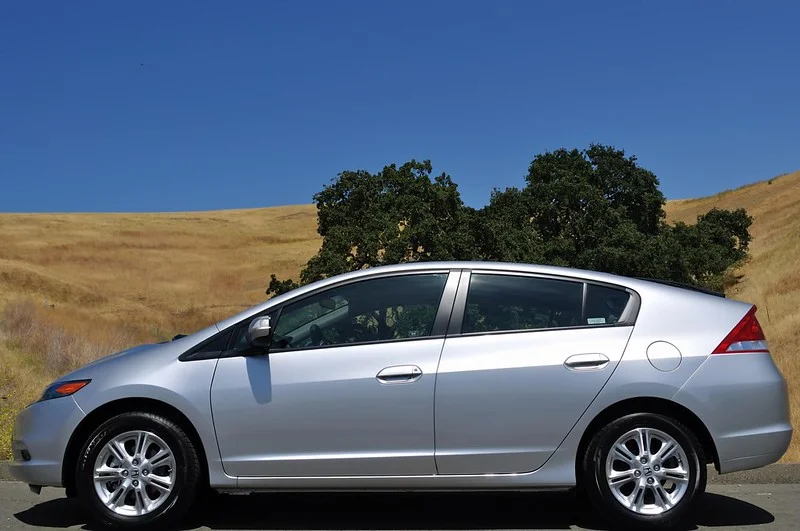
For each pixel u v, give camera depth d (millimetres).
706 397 5105
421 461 5137
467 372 5145
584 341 5211
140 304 43000
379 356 5219
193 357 5316
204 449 5207
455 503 6020
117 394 5223
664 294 5383
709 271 38812
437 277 5449
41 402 5371
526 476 5133
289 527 5375
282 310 5430
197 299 45375
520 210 27016
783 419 5207
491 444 5133
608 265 28141
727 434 5121
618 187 32625
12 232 62406
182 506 5188
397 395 5145
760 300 29141
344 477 5164
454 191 19328
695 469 5078
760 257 41812
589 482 5145
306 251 61406
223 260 58031
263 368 5230
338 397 5160
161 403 5285
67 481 5305
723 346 5195
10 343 16312
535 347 5203
